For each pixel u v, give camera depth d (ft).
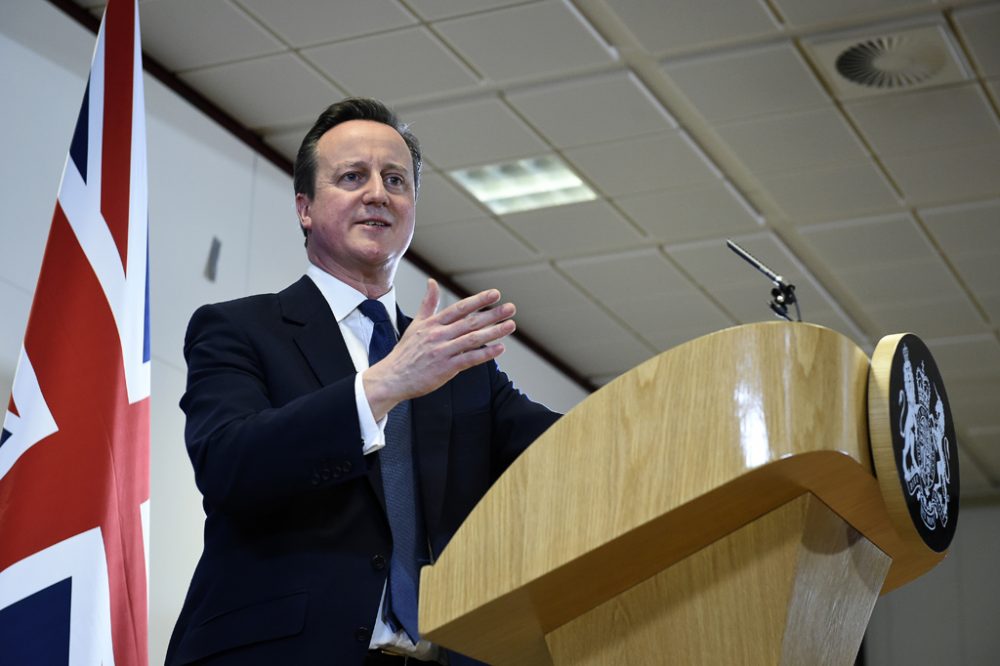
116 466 9.02
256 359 5.35
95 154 10.14
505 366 24.50
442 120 18.94
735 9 16.51
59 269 9.60
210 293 17.38
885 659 30.58
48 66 15.39
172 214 17.12
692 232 21.61
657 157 19.63
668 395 3.66
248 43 17.34
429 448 5.35
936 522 4.03
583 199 20.90
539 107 18.53
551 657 3.96
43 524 8.55
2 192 14.39
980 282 22.49
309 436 4.62
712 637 3.75
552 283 23.48
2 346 13.80
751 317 24.04
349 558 4.82
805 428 3.52
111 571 8.67
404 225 6.04
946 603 30.53
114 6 10.73
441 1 16.47
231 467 4.69
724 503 3.59
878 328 24.29
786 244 21.80
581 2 16.53
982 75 17.44
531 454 3.79
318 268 5.99
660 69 17.66
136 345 9.66
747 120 18.66
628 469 3.63
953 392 26.45
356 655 4.63
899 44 16.88
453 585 3.81
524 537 3.73
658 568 3.84
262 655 4.60
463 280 23.54
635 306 24.11
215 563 4.89
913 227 21.09
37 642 8.17
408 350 4.62
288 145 19.29
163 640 15.15
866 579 4.13
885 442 3.75
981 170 19.54
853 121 18.58
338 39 17.24
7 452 8.79
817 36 16.89
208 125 18.17
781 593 3.68
